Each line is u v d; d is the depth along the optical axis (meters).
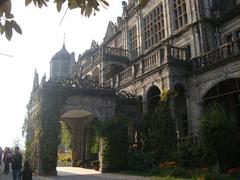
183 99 25.23
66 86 24.30
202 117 19.70
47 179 18.09
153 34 31.12
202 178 15.80
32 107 26.72
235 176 16.02
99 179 17.58
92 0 3.19
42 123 22.75
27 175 10.07
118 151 23.23
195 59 23.28
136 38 34.22
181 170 18.17
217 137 17.69
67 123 32.06
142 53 32.41
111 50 34.31
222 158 18.70
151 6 31.78
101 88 25.58
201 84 22.30
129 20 35.88
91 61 36.84
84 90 24.83
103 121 24.72
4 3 2.69
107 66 33.34
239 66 19.47
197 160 19.62
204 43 24.27
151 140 22.80
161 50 24.25
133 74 27.84
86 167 29.27
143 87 26.27
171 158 21.12
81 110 24.53
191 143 20.23
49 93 23.53
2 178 17.39
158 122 22.59
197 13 25.20
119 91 28.91
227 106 22.97
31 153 24.19
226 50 20.73
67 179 18.03
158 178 17.23
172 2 28.80
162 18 30.00
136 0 34.34
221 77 20.70
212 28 25.08
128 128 24.08
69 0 3.14
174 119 22.36
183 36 26.42
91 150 27.44
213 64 21.25
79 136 32.09
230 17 23.97
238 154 19.03
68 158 38.56
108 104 25.52
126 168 23.03
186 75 23.59
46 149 22.14
